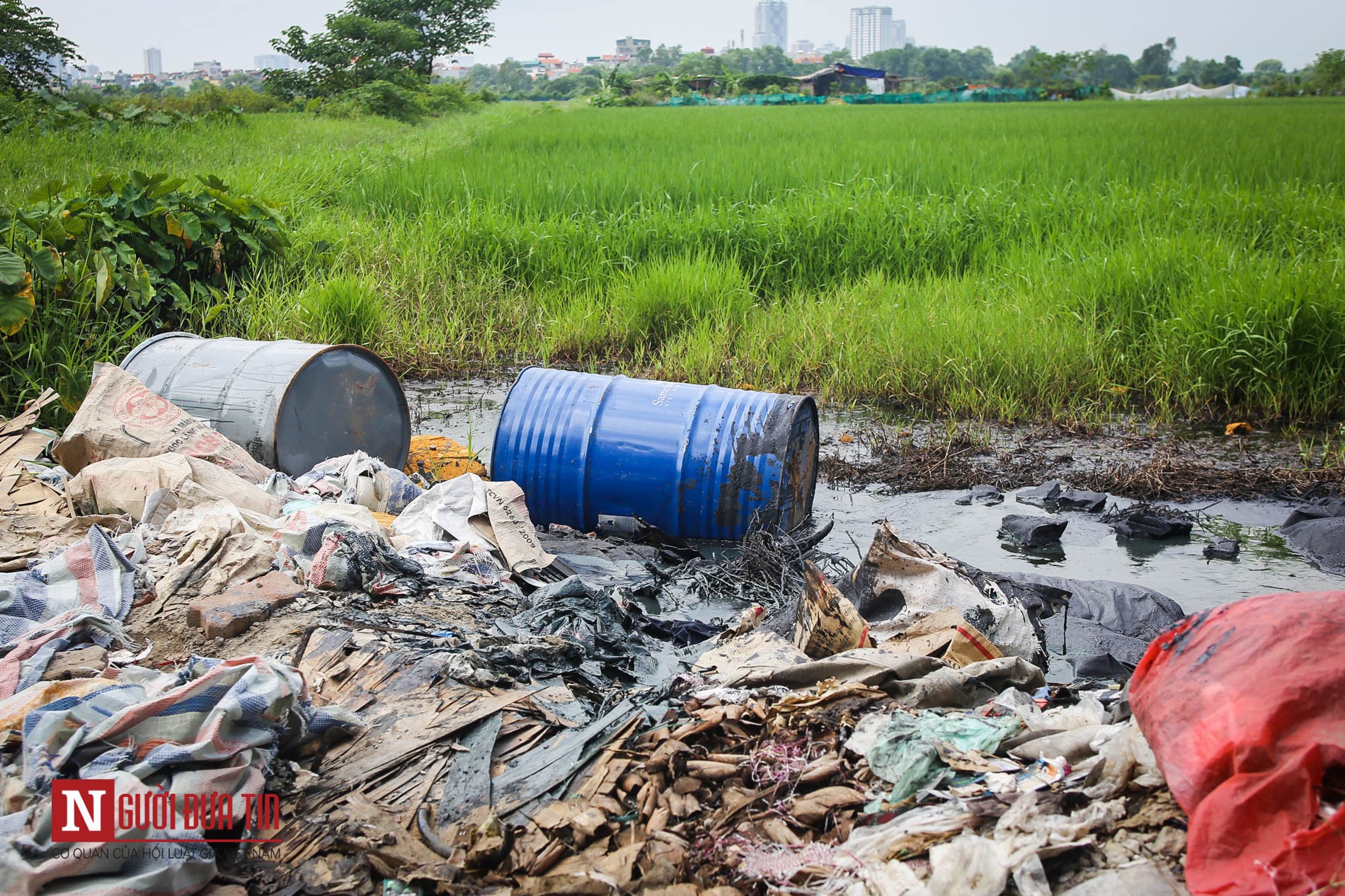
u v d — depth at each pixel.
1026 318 9.58
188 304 9.70
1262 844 2.57
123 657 4.07
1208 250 10.44
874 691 3.87
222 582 4.73
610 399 6.39
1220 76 154.75
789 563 5.79
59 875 2.74
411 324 10.71
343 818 3.20
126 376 6.21
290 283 11.10
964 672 4.02
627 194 15.02
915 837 2.98
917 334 9.45
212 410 6.41
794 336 9.91
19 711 3.41
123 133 19.38
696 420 6.16
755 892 2.90
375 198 15.34
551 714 3.83
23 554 4.89
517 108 57.22
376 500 6.15
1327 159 17.44
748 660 4.25
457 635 4.43
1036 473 7.45
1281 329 8.45
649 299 10.73
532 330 10.95
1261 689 2.81
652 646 4.77
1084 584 5.37
